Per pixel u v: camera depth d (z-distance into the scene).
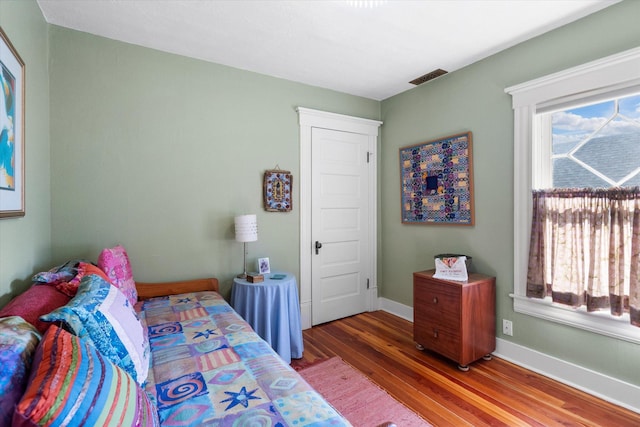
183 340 1.56
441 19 1.99
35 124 1.76
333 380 2.16
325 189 3.24
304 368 2.32
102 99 2.19
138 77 2.31
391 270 3.54
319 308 3.22
